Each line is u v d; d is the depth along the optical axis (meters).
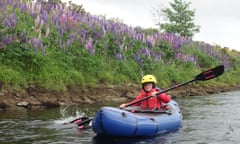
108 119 7.68
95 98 14.02
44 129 8.76
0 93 11.97
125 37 19.09
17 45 13.94
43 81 13.43
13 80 12.66
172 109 9.47
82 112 11.35
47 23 16.52
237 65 29.12
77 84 14.48
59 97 13.16
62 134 8.28
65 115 10.68
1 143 7.44
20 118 10.05
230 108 12.85
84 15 19.47
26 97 12.38
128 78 16.88
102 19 19.75
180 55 22.05
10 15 14.89
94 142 7.61
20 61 13.62
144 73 18.06
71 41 16.08
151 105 9.48
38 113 10.92
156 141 7.79
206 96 17.48
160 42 22.08
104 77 15.69
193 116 11.08
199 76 10.13
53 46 15.50
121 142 7.64
